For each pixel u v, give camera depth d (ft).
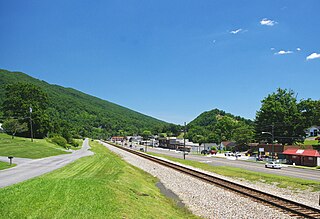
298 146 272.10
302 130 297.33
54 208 47.47
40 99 409.90
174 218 61.98
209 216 66.64
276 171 180.65
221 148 450.71
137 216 52.60
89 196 55.42
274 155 282.36
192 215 67.92
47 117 376.27
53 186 61.57
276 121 306.14
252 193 88.79
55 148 276.00
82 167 132.98
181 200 85.15
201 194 91.30
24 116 354.33
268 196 84.07
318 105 294.66
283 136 302.66
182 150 463.83
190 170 162.30
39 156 190.90
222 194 88.74
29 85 402.52
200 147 483.10
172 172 151.64
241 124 540.52
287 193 101.60
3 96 529.45
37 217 43.24
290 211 66.39
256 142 380.17
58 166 134.21
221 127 539.70
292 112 304.09
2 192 55.01
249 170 183.21
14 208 45.85
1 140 259.39
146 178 130.72
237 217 64.18
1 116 384.27
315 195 98.22
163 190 102.83
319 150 258.37
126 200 60.64
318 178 147.02
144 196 77.10
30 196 52.65
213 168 189.57
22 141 272.10
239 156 321.73
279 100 317.63
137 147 547.08
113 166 141.08
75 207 48.49
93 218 45.03
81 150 326.85
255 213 66.18
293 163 235.40
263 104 324.19
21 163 143.33
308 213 63.77
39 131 356.38
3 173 105.50
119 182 85.10
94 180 72.69
